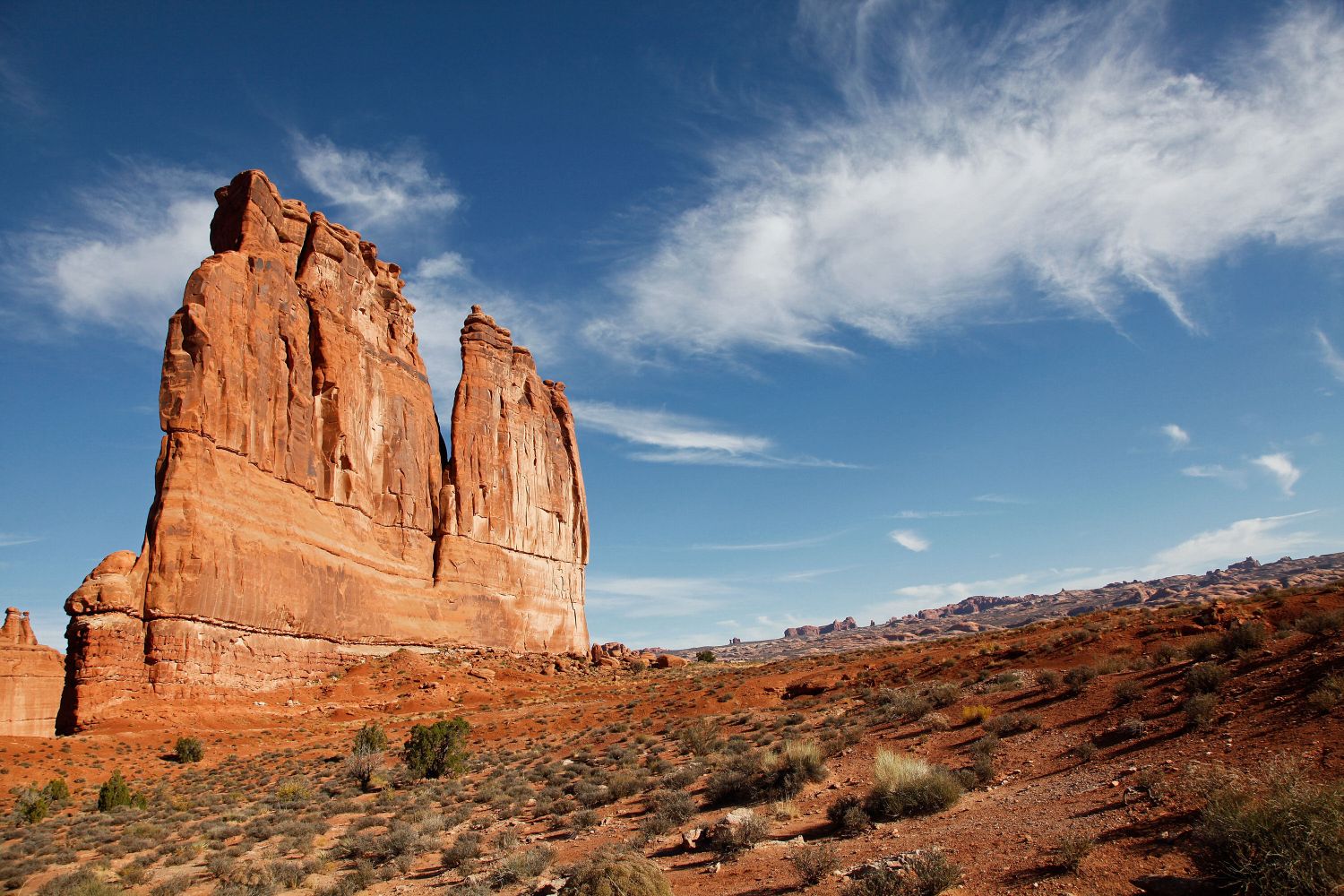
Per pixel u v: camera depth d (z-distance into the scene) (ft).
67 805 114.32
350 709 195.21
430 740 119.55
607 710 171.22
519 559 321.93
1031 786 49.26
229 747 155.63
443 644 268.82
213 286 199.72
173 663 170.09
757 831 49.49
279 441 217.15
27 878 73.46
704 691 173.99
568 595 353.10
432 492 296.51
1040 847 35.65
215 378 195.21
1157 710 56.80
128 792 110.52
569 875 43.32
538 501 342.64
